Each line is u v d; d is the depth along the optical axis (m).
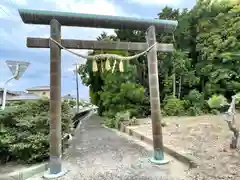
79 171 4.10
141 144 6.55
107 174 3.88
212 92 12.36
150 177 3.62
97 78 17.33
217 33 12.58
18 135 4.36
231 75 12.05
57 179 3.70
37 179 3.74
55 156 3.92
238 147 4.58
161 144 4.55
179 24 14.30
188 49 14.73
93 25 4.40
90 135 8.84
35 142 4.32
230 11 12.25
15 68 4.97
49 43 4.14
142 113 12.51
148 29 4.74
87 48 4.38
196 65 13.88
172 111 11.79
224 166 3.64
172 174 3.71
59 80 4.09
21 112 4.73
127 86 12.54
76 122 12.66
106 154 5.38
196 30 14.20
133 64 13.79
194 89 13.35
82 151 5.81
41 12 4.07
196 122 8.52
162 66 14.00
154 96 4.65
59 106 4.05
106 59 4.58
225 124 7.46
